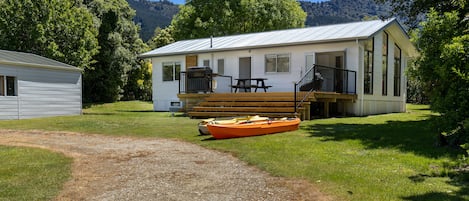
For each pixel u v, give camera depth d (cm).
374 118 1415
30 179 500
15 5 2538
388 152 640
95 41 2858
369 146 703
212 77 1748
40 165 590
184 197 425
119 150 738
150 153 700
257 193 433
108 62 3266
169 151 719
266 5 3556
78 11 2753
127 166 587
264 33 2094
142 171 552
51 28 2612
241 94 1559
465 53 597
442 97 654
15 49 2553
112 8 3388
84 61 2709
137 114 1795
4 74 1595
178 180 498
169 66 2103
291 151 664
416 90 2920
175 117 1541
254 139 828
